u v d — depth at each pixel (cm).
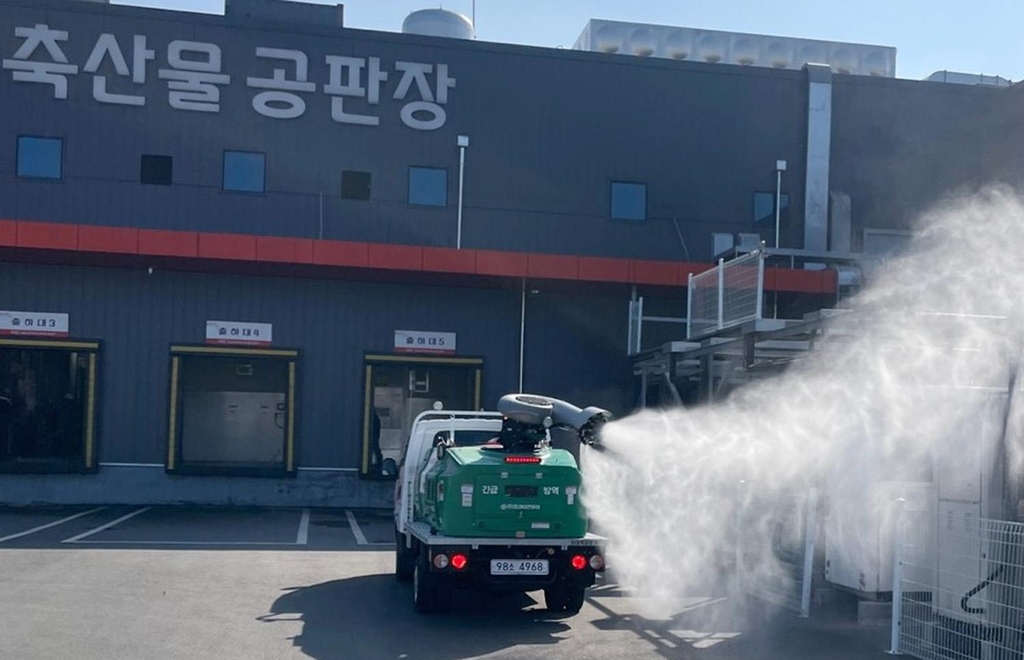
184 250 2036
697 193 2442
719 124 2467
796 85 2505
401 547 1260
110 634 958
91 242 2009
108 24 2252
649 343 2323
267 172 2288
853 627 1051
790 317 2219
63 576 1262
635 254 2403
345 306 2242
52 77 2223
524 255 2133
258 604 1128
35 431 2133
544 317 2308
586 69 2422
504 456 1062
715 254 2427
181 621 1025
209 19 2283
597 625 1056
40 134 2214
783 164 2464
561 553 1048
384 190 2328
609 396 2309
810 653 940
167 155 2255
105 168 2231
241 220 2272
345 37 2333
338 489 2208
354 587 1249
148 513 2000
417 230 2333
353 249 2088
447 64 2369
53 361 2150
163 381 2172
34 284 2142
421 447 1258
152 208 2239
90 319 2156
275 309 2219
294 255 2069
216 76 2280
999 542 864
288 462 2191
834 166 2503
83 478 2136
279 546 1598
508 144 2381
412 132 2348
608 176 2412
